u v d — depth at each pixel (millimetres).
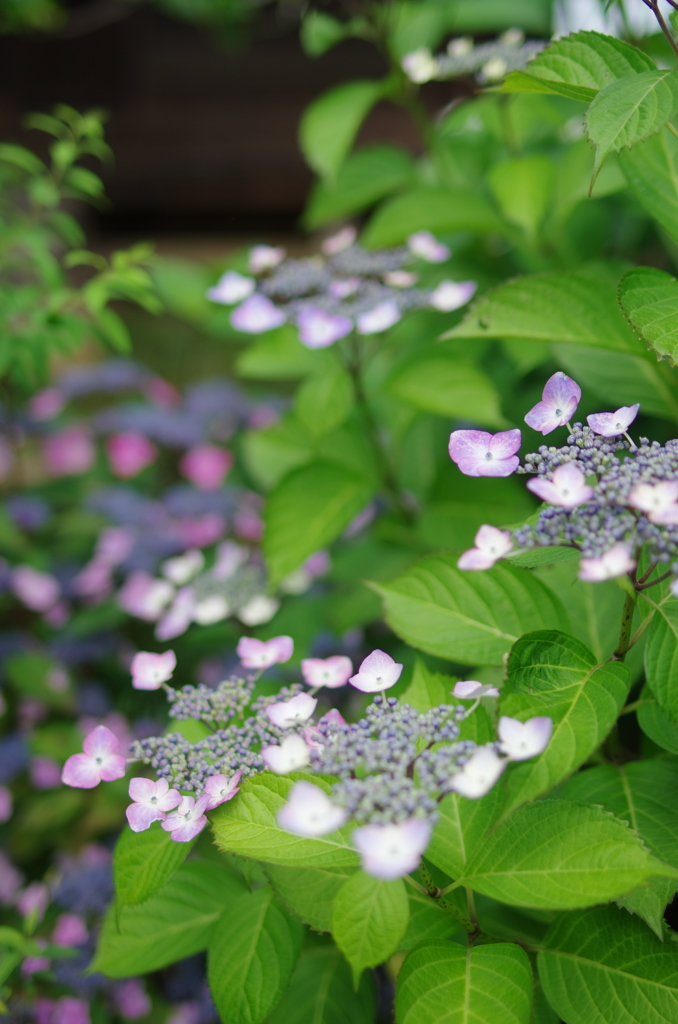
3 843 1019
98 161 2240
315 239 2367
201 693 644
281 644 665
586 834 586
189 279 1156
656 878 605
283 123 2312
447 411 839
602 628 677
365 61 2262
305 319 821
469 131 1100
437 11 1050
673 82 589
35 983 812
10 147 929
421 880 616
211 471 1357
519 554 598
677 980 603
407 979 593
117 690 1154
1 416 1336
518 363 873
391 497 921
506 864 592
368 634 1004
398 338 1000
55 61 2088
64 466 1477
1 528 1092
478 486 882
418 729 575
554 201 906
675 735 636
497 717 589
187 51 2240
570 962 619
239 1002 619
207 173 2340
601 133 584
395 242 914
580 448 595
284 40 2242
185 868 691
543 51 623
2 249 958
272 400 1396
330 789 600
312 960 677
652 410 753
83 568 1261
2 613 1324
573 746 573
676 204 683
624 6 865
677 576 556
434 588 670
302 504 853
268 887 647
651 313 617
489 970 592
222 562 995
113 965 672
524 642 596
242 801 605
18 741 1073
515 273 970
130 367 1455
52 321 894
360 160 1066
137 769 992
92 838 1010
